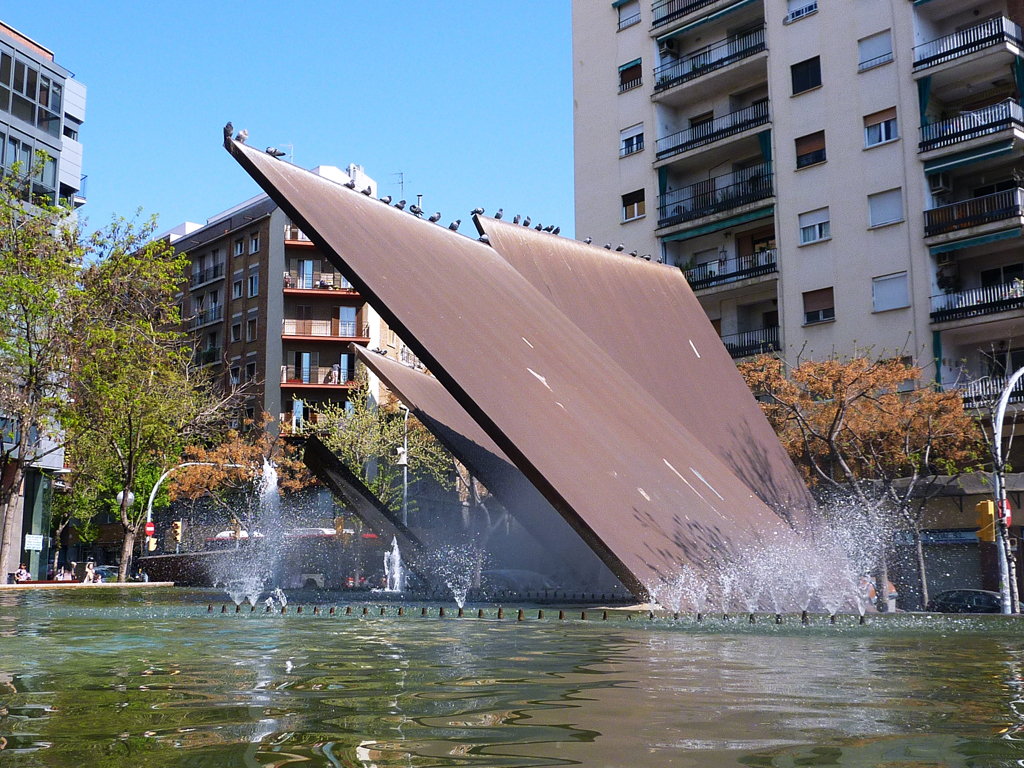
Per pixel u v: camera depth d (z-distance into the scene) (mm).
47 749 2510
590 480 12414
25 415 26391
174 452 36438
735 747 2588
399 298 12539
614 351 18391
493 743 2635
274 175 13016
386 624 8539
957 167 32438
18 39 38062
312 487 45156
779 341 35812
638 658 5398
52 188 38188
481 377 12422
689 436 17562
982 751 2531
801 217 35812
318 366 56000
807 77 36188
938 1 33094
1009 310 29969
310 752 2484
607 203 42438
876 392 26141
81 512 56562
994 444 21391
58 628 7938
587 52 44094
